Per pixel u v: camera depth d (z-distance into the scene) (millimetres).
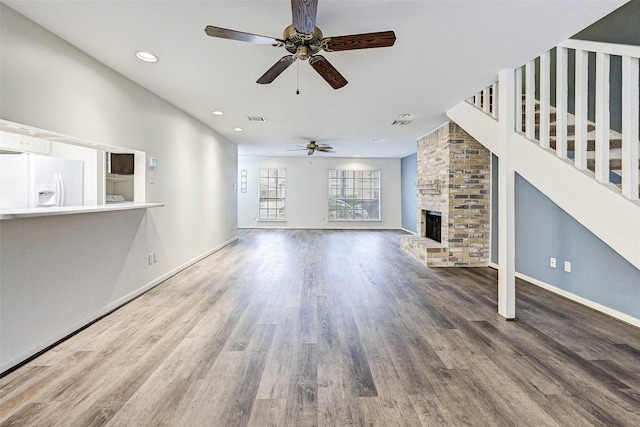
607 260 3043
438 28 2295
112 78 3062
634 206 2131
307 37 1951
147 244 3719
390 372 2057
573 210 2527
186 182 4793
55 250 2395
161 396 1792
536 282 4055
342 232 9555
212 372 2039
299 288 3883
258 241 7684
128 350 2314
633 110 2158
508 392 1846
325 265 5148
